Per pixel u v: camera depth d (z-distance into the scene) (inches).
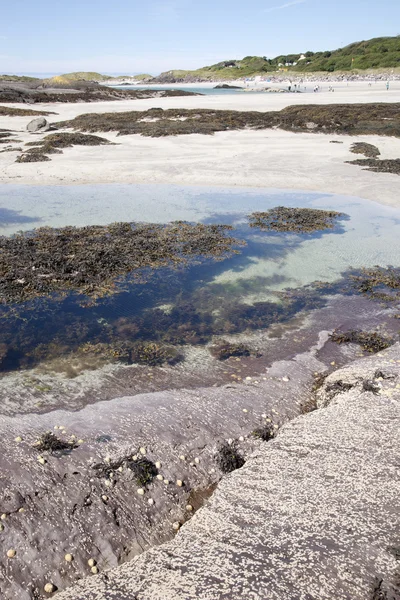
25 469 240.2
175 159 1122.0
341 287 508.4
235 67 6614.2
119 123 1640.0
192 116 1788.9
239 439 281.1
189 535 208.4
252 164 1071.0
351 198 839.1
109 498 232.1
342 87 3545.8
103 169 1025.5
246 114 1786.4
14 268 514.0
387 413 272.4
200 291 491.8
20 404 306.2
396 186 881.5
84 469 244.1
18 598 190.7
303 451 253.8
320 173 986.7
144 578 182.7
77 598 178.4
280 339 404.5
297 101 2394.2
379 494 205.6
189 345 391.5
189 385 335.9
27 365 354.9
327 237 655.8
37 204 791.1
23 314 430.3
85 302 458.6
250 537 195.6
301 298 481.7
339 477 223.5
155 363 363.6
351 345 395.5
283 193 874.8
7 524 211.6
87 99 2760.8
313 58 5664.4
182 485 248.4
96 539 214.7
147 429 279.9
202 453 268.2
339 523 192.7
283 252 603.2
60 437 269.6
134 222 705.6
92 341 391.5
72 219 714.8
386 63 4446.4
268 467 246.2
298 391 334.3
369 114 1675.7
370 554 174.1
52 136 1336.1
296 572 170.6
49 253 557.3
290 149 1224.2
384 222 713.6
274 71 5772.6
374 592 158.9
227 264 562.6
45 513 219.5
